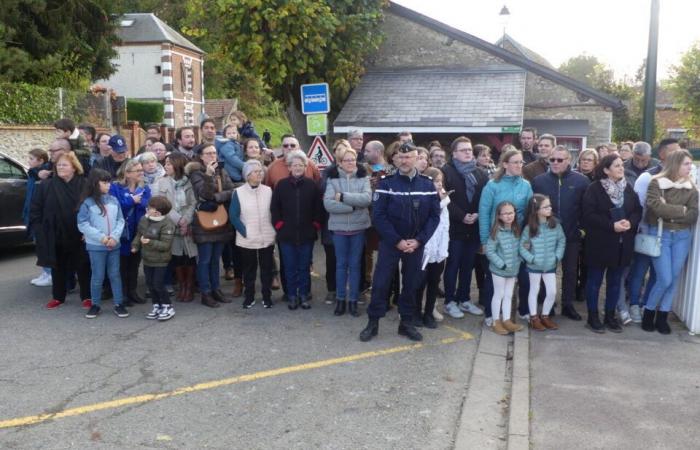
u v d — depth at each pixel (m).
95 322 6.47
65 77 19.48
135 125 19.80
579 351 5.66
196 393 4.75
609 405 4.53
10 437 4.05
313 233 6.95
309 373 5.18
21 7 17.58
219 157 7.91
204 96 49.31
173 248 6.98
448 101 14.29
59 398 4.64
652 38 9.38
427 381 5.07
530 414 4.39
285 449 3.95
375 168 7.28
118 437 4.07
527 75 15.45
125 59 38.19
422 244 5.83
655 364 5.33
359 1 13.80
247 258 6.95
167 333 6.14
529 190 6.30
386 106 14.34
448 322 6.66
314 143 10.05
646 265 6.41
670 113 39.28
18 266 9.27
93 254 6.51
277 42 12.42
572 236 6.43
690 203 5.95
